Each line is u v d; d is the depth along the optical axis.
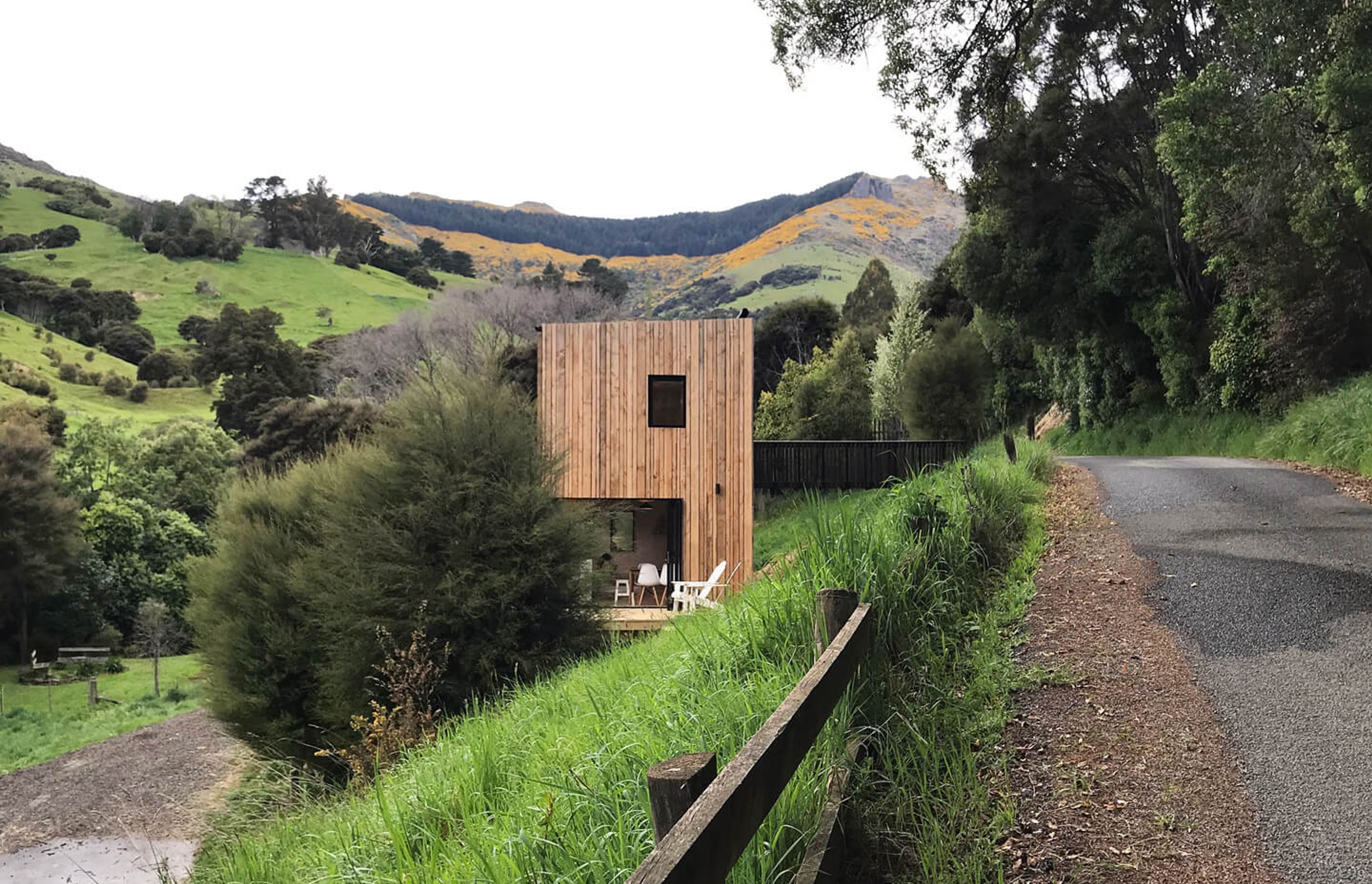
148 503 45.75
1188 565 6.97
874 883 3.16
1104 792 3.64
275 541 12.68
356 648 10.62
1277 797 3.50
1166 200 24.16
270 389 74.94
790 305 63.69
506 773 5.15
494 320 65.50
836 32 16.58
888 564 5.14
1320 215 15.34
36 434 38.03
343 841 4.95
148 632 35.34
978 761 3.95
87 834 14.20
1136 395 29.22
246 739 12.74
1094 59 24.05
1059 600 6.20
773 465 26.20
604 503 18.39
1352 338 18.22
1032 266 27.34
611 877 2.92
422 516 10.77
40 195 183.00
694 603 9.88
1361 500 9.68
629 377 19.50
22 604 34.91
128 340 116.31
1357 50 11.67
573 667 10.12
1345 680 4.57
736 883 2.73
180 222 162.25
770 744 2.39
